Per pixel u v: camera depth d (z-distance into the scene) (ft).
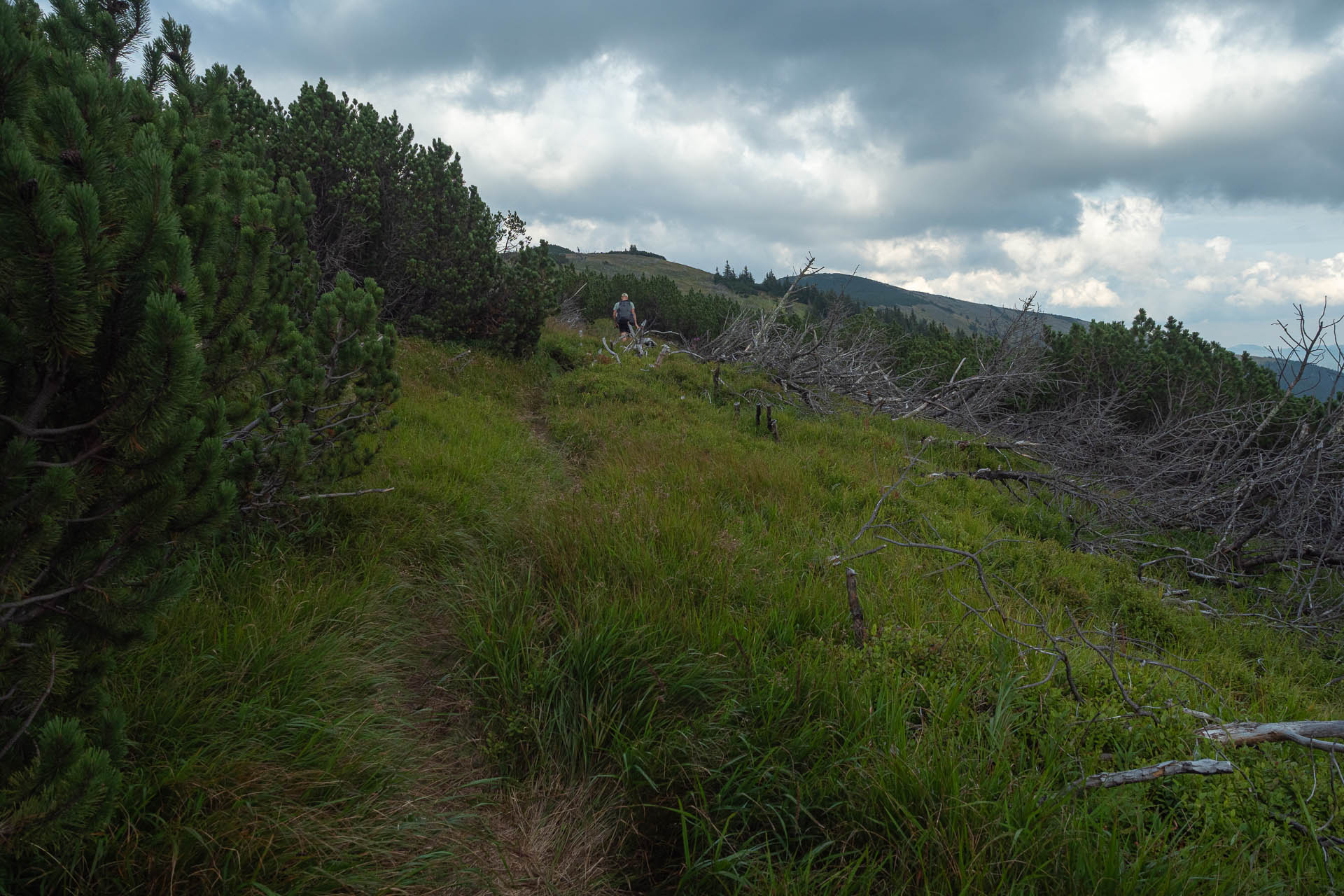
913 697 10.45
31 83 6.66
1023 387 46.32
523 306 41.68
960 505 26.08
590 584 13.03
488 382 36.32
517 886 7.72
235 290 10.25
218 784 7.25
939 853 7.27
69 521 6.26
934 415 45.24
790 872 7.38
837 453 30.22
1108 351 46.60
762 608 13.41
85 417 6.77
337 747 8.38
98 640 6.45
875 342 54.19
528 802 8.96
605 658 10.60
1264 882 7.47
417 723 10.09
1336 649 20.12
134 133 8.82
